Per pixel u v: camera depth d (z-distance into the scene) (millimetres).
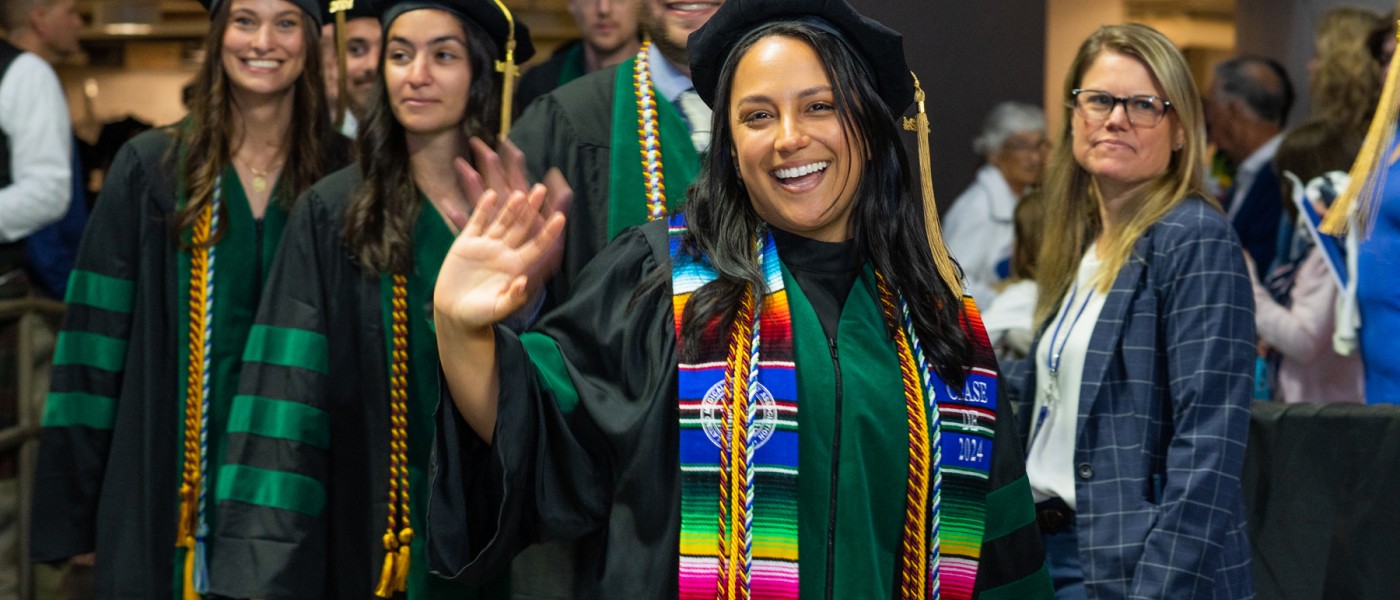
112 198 5719
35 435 7020
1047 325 4859
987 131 7863
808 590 3332
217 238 5645
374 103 5180
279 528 4906
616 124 4965
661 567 3352
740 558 3271
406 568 5004
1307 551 4633
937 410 3455
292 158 5820
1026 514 3635
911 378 3465
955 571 3465
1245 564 4387
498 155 4250
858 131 3420
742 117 3393
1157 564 4219
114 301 5703
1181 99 4574
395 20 5098
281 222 5773
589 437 3496
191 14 11773
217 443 5633
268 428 4988
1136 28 4695
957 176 8039
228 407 5648
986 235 8102
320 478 5035
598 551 3557
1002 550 3609
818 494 3344
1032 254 6359
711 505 3297
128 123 8547
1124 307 4496
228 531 4953
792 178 3398
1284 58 11531
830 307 3521
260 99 5750
